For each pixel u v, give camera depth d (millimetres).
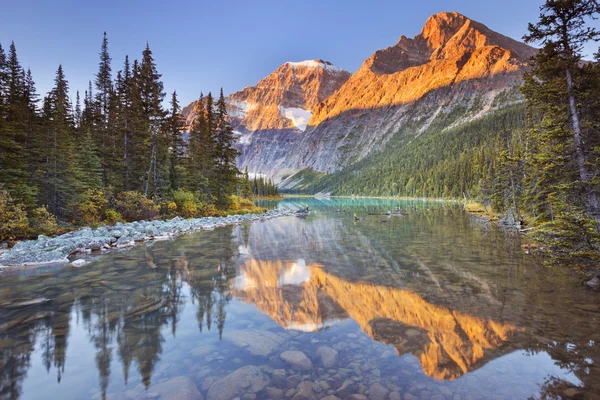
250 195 92500
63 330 7188
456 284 10734
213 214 41000
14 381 5129
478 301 8898
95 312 8344
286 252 17500
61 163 25797
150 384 4984
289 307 8727
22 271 12914
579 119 11828
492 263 13977
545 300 8852
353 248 18719
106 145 34875
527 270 12539
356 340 6566
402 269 13180
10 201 18828
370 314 8117
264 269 13445
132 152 35438
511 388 4742
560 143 11898
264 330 7160
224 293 10070
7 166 21422
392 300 9203
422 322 7500
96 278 11859
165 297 9641
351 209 68125
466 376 5094
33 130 25172
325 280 11609
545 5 11695
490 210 48156
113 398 4625
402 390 4711
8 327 7375
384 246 19281
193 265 14203
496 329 6961
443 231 26484
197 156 44812
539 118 23625
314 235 25031
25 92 31859
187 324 7543
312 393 4652
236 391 4730
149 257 16031
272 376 5184
